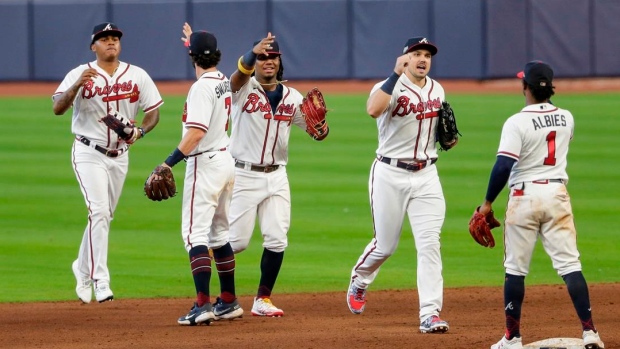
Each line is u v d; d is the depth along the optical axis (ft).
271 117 97.19
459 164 215.31
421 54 89.92
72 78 102.01
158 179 89.56
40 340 85.76
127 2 372.17
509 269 78.54
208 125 90.99
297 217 161.79
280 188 99.45
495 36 374.63
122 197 180.65
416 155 91.09
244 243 100.12
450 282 119.65
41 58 375.25
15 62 376.27
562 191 77.71
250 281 122.72
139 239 147.43
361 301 99.40
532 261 134.92
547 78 78.23
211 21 374.22
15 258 134.51
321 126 98.07
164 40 374.43
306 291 115.55
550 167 78.02
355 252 137.90
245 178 98.48
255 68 97.25
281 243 99.66
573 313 98.94
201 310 92.27
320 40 378.32
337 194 181.88
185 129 93.40
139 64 375.25
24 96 351.87
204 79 91.81
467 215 163.43
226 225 96.53
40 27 374.02
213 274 130.11
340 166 214.69
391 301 109.09
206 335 87.40
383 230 93.25
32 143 246.06
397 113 90.07
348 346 81.05
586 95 352.49
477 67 376.27
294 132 270.05
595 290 112.06
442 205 91.86
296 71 380.99
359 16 376.89
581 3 377.30
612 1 378.73
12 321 96.58
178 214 166.40
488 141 249.34
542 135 77.51
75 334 88.74
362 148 240.73
